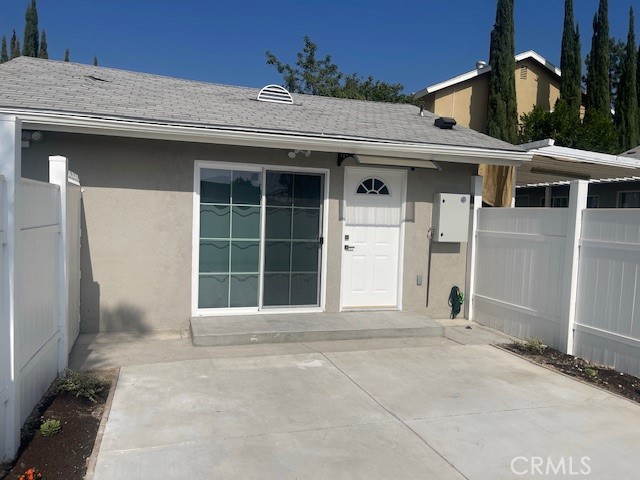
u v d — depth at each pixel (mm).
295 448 3906
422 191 8398
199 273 7391
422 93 23141
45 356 4621
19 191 3617
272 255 7742
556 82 25578
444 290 8633
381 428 4312
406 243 8359
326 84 27719
